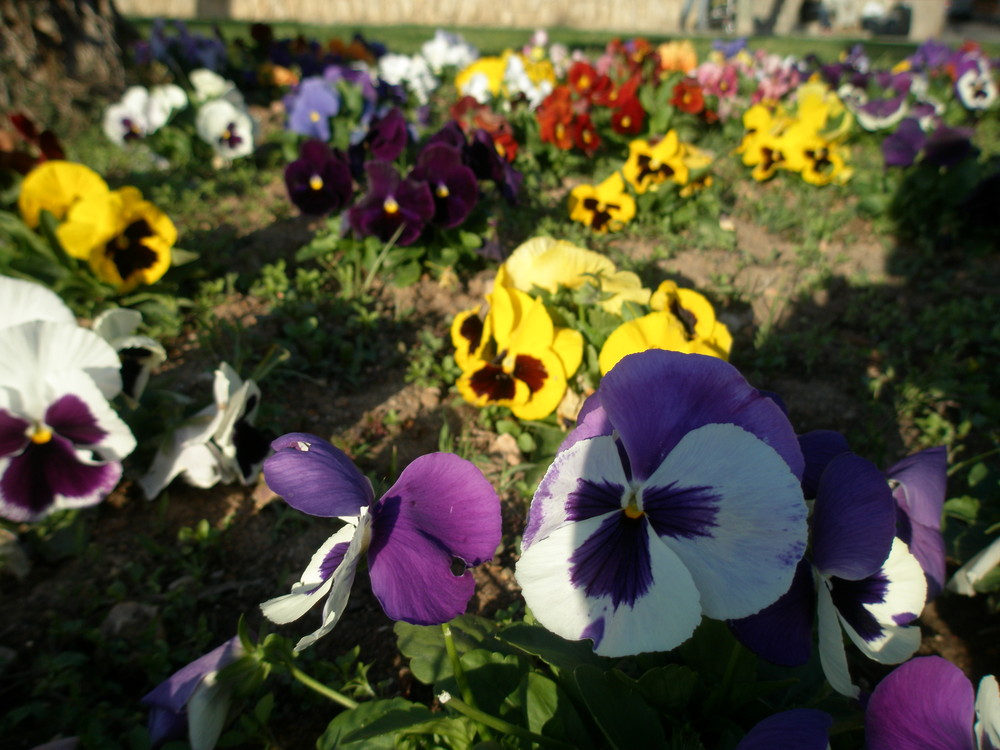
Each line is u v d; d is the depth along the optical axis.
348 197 4.55
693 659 1.53
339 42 10.22
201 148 6.45
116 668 2.06
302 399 3.27
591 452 1.10
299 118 6.26
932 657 1.10
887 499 1.14
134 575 2.32
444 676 1.58
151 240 3.44
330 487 1.24
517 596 2.37
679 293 2.58
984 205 5.10
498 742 1.36
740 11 26.62
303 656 2.12
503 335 2.58
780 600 1.23
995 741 1.03
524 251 2.80
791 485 1.03
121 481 2.72
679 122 7.27
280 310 3.79
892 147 5.39
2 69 6.90
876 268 4.91
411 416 3.20
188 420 2.50
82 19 7.61
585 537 1.11
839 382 3.62
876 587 1.30
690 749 1.30
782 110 6.89
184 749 1.63
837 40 21.53
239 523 2.61
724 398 1.12
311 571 1.33
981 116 9.60
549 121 5.91
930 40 11.26
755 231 5.38
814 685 1.64
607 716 1.29
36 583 2.32
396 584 1.22
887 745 1.11
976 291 4.62
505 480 2.79
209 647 2.16
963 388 3.50
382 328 3.83
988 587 2.08
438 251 4.34
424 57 10.52
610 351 2.07
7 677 2.01
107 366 2.09
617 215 4.76
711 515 1.07
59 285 3.44
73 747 1.67
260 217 5.18
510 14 26.08
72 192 3.39
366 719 1.46
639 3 26.67
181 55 9.03
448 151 4.00
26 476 2.07
